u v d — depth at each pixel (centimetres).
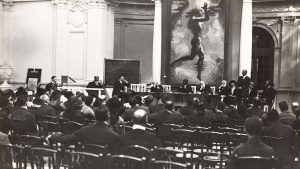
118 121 814
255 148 522
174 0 2114
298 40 2186
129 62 1984
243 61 1919
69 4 2152
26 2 2256
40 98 1230
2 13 2273
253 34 2341
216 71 2052
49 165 583
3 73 2253
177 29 2112
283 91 2209
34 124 844
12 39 2283
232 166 500
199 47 2078
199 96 1681
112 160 519
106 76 1967
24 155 564
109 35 2192
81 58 2127
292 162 724
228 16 2030
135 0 2408
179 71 2111
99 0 2098
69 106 909
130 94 1240
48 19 2208
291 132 732
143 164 494
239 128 906
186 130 787
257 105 998
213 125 947
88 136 611
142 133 599
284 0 2200
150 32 2462
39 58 2225
